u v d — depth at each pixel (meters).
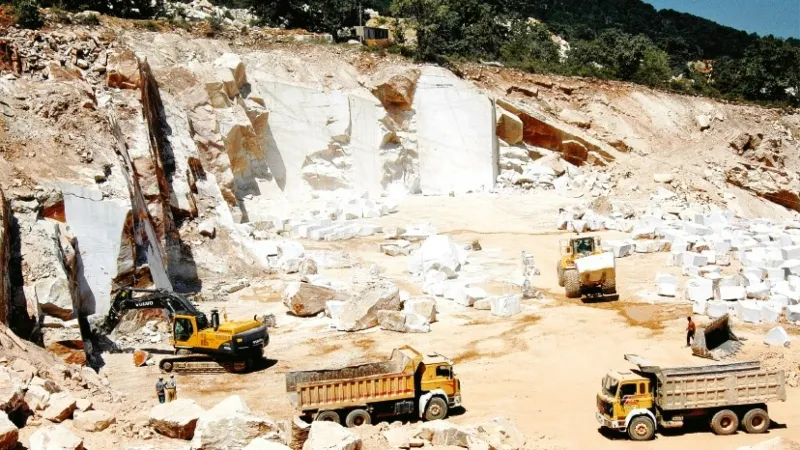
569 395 20.08
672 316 27.14
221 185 42.81
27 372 15.62
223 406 13.37
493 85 62.59
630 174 57.78
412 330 26.02
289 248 37.16
